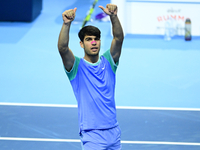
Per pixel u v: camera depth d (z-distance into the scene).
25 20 33.38
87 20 30.92
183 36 29.95
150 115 17.33
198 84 21.45
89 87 9.63
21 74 22.91
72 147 14.04
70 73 9.82
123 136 15.04
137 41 28.36
